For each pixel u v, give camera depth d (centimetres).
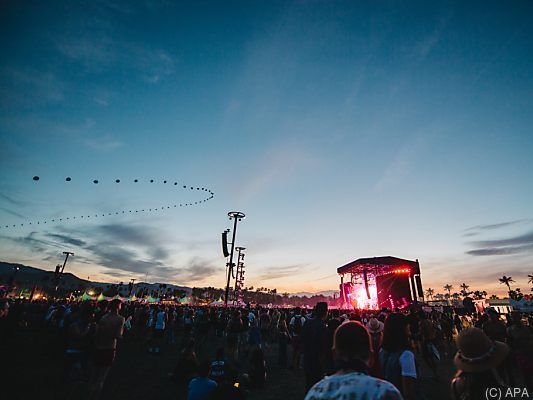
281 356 1136
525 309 2150
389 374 331
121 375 930
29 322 2189
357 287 4897
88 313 797
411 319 935
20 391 701
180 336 2091
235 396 508
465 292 11306
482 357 226
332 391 156
